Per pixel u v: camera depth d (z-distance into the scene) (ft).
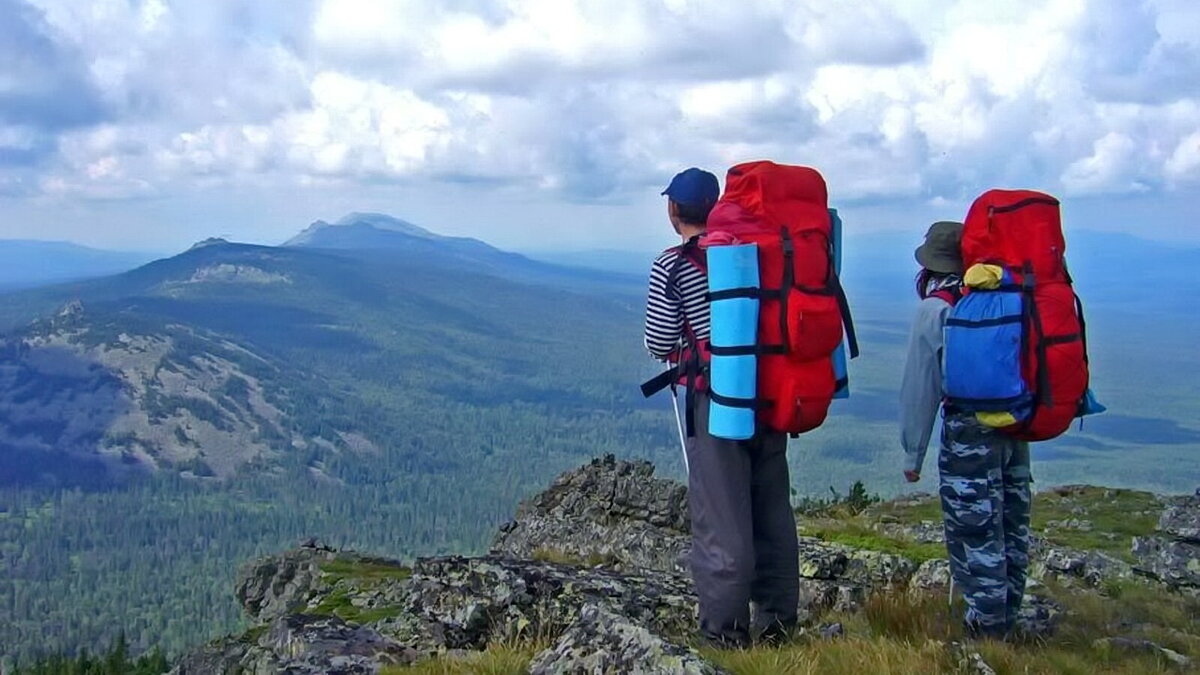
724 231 14.44
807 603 20.29
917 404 16.25
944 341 15.89
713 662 13.12
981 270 15.58
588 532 33.68
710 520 14.97
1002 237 15.75
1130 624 19.52
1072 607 19.99
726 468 14.92
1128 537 37.29
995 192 16.05
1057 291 15.55
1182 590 24.57
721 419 14.29
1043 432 15.55
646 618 17.60
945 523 16.58
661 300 15.05
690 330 14.93
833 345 14.33
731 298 14.21
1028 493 17.10
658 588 18.93
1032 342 15.39
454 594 18.24
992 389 15.44
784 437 15.65
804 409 14.24
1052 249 15.75
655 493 36.04
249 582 41.01
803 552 22.45
